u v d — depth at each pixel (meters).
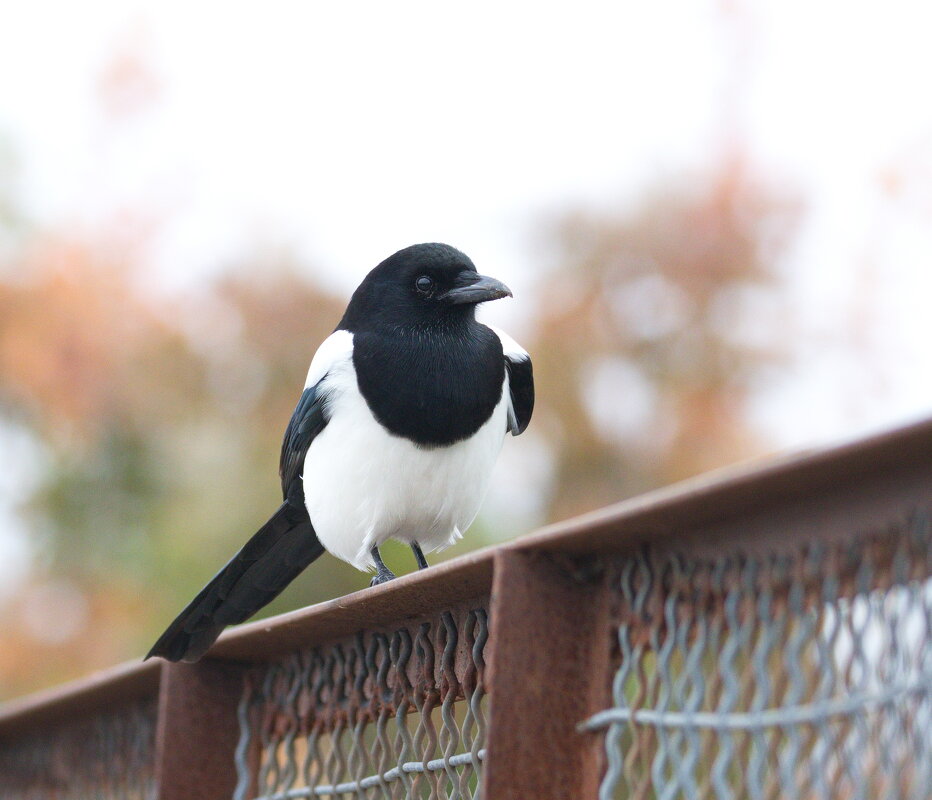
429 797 6.23
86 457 18.89
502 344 10.41
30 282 19.42
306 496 10.27
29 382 19.03
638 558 4.92
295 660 7.55
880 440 3.71
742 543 4.50
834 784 4.07
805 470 4.00
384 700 6.54
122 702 9.47
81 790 10.04
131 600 18.22
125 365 19.28
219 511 18.36
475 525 17.20
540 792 4.95
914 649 3.93
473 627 5.81
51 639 18.39
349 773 6.84
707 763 4.57
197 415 19.34
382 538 10.26
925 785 3.80
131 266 19.84
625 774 4.80
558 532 4.89
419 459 9.84
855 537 4.13
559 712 5.02
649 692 4.78
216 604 9.52
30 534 18.88
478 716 5.66
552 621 5.09
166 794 7.77
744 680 4.44
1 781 11.34
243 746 7.87
